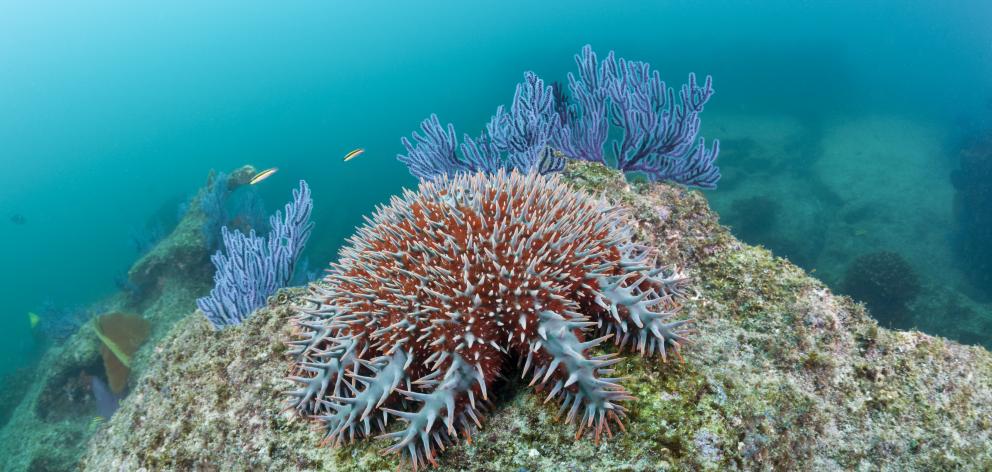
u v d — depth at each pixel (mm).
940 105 6355
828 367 534
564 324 361
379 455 429
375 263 419
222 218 2172
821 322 556
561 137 1019
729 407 420
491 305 372
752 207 3125
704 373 438
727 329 549
